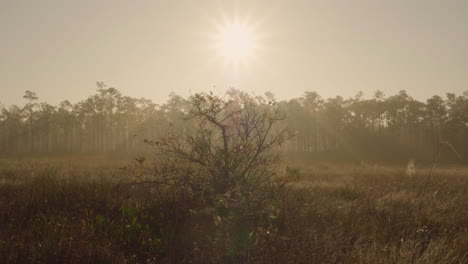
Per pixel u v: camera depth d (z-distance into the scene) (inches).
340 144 3014.3
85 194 345.4
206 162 306.3
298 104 3112.7
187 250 228.7
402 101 3112.7
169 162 320.8
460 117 2839.6
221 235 214.8
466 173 773.9
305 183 501.7
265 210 247.3
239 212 240.8
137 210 297.3
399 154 2529.5
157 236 253.1
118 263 208.7
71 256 206.8
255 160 301.7
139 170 332.8
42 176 440.1
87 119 3395.7
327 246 203.6
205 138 316.5
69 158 1405.0
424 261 195.2
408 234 254.7
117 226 255.8
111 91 3316.9
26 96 3312.0
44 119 3312.0
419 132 2982.3
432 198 369.4
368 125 3213.6
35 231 241.4
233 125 316.5
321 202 345.1
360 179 600.1
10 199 330.3
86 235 230.7
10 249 212.1
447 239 242.4
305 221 256.2
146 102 3361.2
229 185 293.1
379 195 407.8
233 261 199.9
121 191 350.0
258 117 319.3
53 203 320.5
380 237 247.6
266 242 199.2
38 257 206.7
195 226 253.4
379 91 3186.5
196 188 302.2
